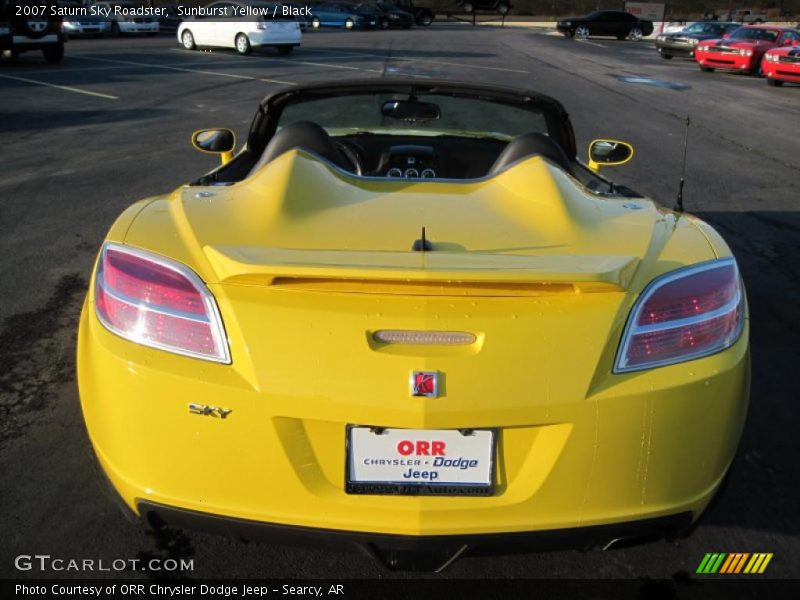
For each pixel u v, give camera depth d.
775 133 10.80
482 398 1.61
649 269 1.84
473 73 17.38
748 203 6.74
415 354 1.63
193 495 1.71
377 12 38.81
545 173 2.31
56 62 17.61
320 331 1.65
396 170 3.22
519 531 1.69
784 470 2.64
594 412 1.64
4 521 2.23
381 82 3.24
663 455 1.71
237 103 11.75
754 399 3.14
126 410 1.71
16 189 6.33
